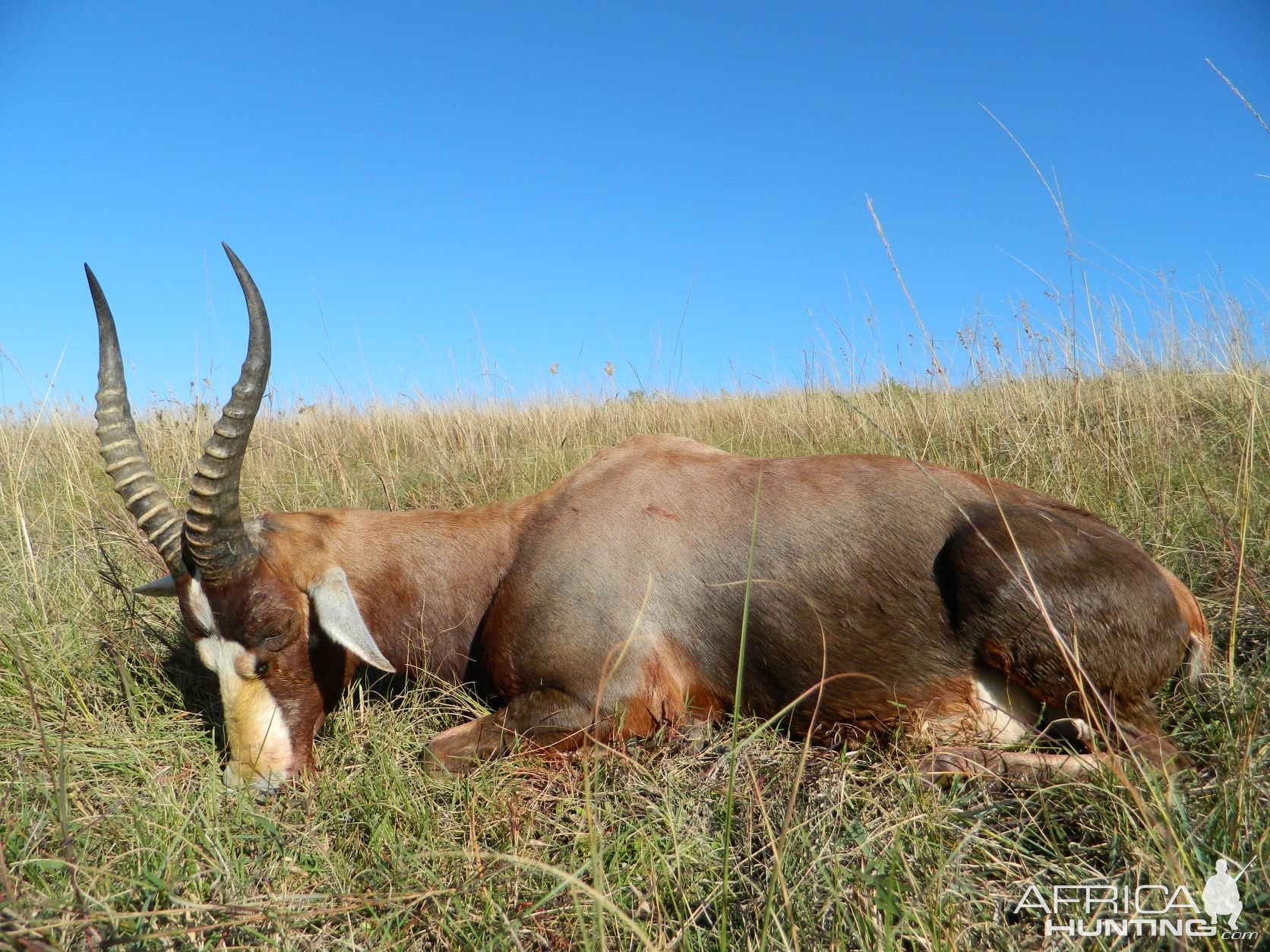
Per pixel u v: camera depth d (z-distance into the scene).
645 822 0.99
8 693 1.26
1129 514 1.66
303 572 1.19
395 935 0.84
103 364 1.16
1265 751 0.98
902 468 1.22
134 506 1.16
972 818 0.96
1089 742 1.06
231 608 1.13
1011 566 1.08
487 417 3.11
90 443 2.70
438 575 1.33
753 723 1.19
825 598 1.16
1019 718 1.14
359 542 1.32
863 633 1.15
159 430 2.73
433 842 0.97
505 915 0.84
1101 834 0.92
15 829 0.94
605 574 1.21
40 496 2.26
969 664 1.13
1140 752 1.01
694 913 0.83
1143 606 1.07
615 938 0.82
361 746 1.19
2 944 0.71
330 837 1.01
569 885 0.86
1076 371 2.15
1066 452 1.91
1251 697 1.07
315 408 3.28
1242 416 2.12
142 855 0.92
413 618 1.33
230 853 0.95
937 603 1.14
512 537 1.34
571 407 3.27
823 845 0.92
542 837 1.01
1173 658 1.09
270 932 0.83
